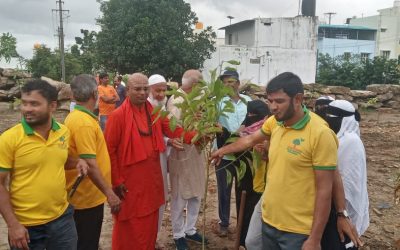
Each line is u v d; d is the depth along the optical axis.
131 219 3.74
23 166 2.73
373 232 5.29
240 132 3.89
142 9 25.73
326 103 3.38
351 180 3.04
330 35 49.28
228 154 3.41
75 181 3.32
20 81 15.62
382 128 14.24
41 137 2.76
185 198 4.36
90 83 3.31
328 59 32.47
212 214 5.76
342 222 2.83
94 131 3.28
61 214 2.93
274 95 2.61
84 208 3.40
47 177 2.80
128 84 3.71
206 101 3.06
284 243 2.77
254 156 3.35
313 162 2.61
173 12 25.97
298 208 2.70
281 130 2.77
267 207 2.88
